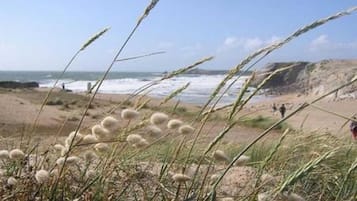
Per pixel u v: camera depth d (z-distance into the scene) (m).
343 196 2.95
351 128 5.62
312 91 71.62
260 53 2.02
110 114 2.62
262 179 2.44
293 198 1.80
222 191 2.99
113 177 2.67
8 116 24.31
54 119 24.09
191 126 2.33
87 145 2.55
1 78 140.50
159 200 2.60
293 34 1.90
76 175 2.80
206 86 84.62
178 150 2.59
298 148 3.94
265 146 5.90
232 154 5.79
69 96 31.41
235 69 2.11
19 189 2.40
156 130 2.36
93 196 2.40
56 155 2.82
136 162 2.98
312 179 3.26
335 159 3.59
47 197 2.35
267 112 22.62
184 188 2.49
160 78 2.52
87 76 130.25
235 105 2.08
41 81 118.94
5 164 2.81
